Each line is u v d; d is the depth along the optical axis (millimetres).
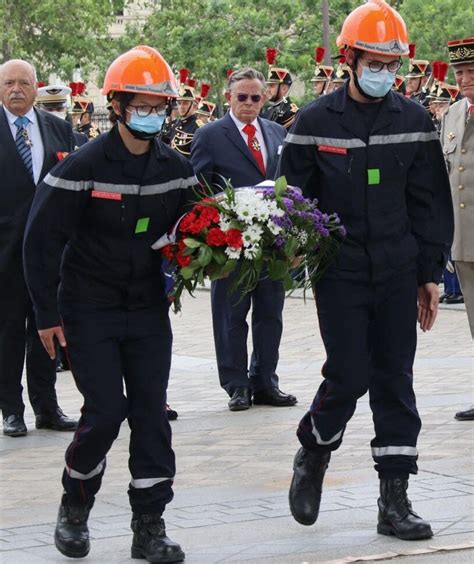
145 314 8078
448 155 12742
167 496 8062
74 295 8008
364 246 8258
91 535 8664
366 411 12719
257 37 45812
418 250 8438
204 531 8602
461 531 8289
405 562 7578
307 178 8367
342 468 10336
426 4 50031
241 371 13492
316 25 45750
